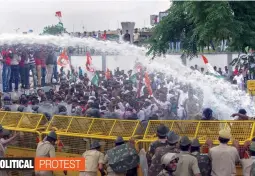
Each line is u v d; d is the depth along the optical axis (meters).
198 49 15.78
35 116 12.59
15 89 25.55
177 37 15.69
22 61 25.75
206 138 10.07
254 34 13.33
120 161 8.89
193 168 8.46
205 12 12.66
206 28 12.52
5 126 12.75
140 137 10.84
